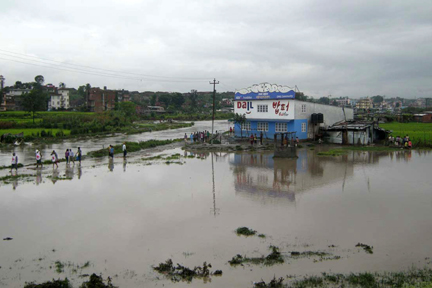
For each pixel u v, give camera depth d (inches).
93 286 435.5
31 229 643.5
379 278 451.8
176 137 2677.2
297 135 2033.7
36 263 512.7
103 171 1210.6
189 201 815.1
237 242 579.2
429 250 542.6
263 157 1546.5
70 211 746.8
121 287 445.1
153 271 486.0
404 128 2893.7
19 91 5944.9
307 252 539.5
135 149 1814.7
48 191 919.0
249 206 773.9
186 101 7829.7
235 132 2285.9
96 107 5012.3
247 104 2206.0
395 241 577.6
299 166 1294.3
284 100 2023.9
